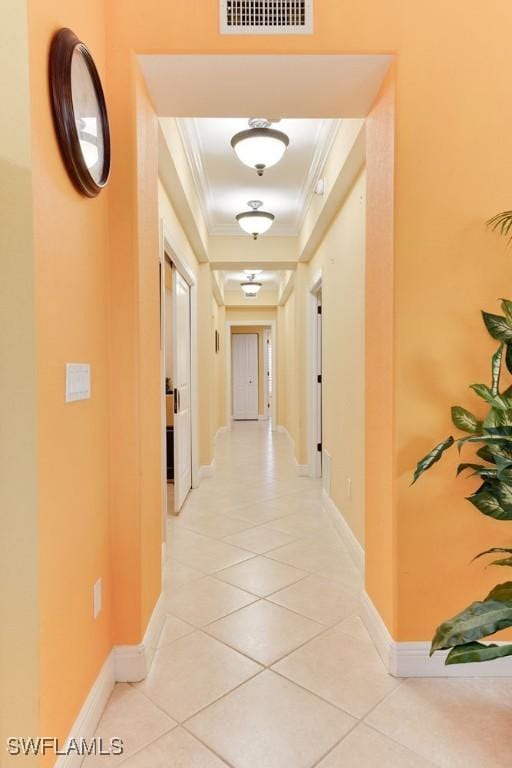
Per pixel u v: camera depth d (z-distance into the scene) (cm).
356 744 141
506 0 170
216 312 771
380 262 188
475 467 155
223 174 365
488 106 170
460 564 174
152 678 172
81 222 141
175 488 377
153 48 166
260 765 134
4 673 109
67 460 130
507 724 149
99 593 157
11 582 109
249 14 166
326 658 184
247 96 190
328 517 369
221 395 906
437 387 172
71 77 127
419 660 173
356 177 274
